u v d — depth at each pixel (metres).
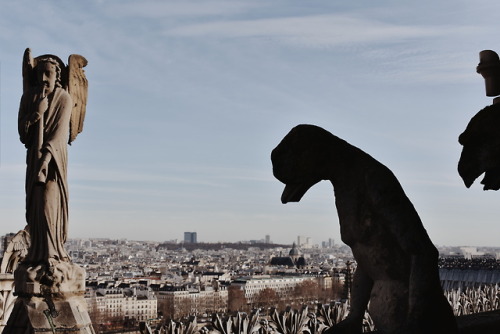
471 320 5.12
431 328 3.29
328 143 3.63
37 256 9.31
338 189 3.67
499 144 4.02
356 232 3.59
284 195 3.73
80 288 9.41
